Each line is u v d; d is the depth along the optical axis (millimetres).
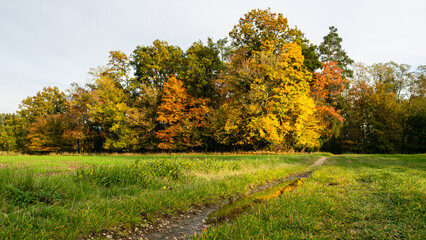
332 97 38438
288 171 12461
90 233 3912
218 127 30078
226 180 8266
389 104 37719
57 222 3803
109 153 35750
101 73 37438
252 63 28453
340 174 10609
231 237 3590
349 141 41375
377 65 42281
